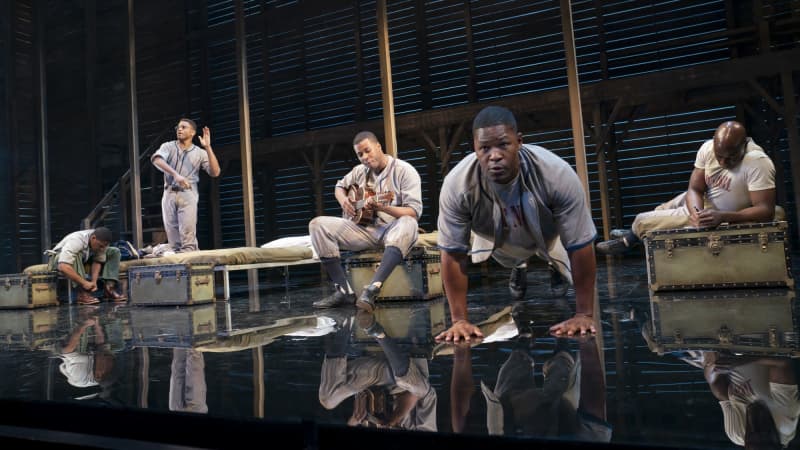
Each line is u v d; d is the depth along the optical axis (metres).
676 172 10.39
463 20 12.02
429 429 1.05
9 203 13.40
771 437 0.90
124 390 1.52
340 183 4.30
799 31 9.32
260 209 13.67
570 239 2.10
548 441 0.95
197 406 1.30
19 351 2.48
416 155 12.09
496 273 7.48
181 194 6.30
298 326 2.96
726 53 10.10
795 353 1.54
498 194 2.13
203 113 14.13
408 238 3.81
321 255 4.07
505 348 1.91
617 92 9.24
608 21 10.92
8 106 13.43
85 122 14.12
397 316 3.20
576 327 2.12
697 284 3.45
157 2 14.29
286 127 13.70
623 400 1.18
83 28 14.23
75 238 5.86
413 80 12.50
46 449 1.26
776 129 9.02
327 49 13.25
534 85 11.53
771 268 3.29
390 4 12.63
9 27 13.42
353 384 1.49
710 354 1.59
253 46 13.85
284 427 1.16
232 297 5.71
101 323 3.68
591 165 10.73
